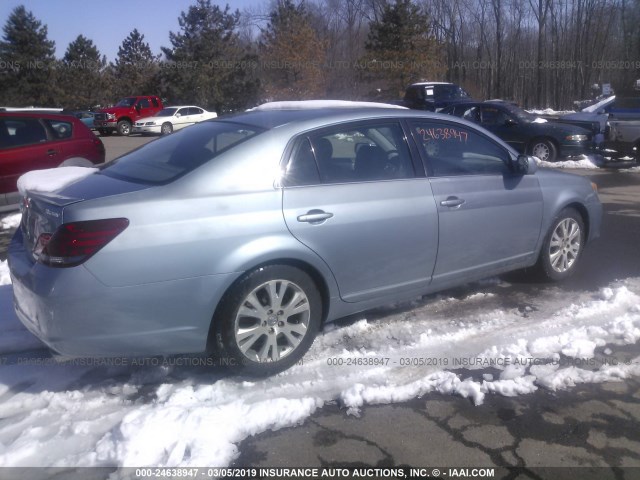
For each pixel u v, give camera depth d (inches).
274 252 143.9
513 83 1798.7
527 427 130.4
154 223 133.3
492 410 136.6
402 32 1243.2
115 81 1866.4
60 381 149.9
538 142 566.9
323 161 157.9
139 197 135.5
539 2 1603.1
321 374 152.5
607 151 580.4
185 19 1544.0
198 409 132.8
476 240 184.4
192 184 140.6
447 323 182.9
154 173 149.3
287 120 160.6
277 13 1315.2
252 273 143.7
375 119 169.9
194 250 135.9
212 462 117.6
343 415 134.7
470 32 1782.7
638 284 216.1
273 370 150.2
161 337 136.9
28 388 146.9
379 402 139.8
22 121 331.9
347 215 155.7
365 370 154.0
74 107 1836.9
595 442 125.2
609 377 150.3
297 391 144.6
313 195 152.2
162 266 133.1
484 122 600.4
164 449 121.0
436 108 725.3
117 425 127.6
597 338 171.0
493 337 172.6
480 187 184.5
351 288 161.3
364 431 129.0
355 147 164.7
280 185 148.9
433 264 175.9
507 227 192.7
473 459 120.0
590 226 225.3
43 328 132.2
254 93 1432.1
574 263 222.4
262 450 122.5
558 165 556.7
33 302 133.1
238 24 1588.3
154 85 1664.6
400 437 127.0
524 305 197.0
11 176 322.3
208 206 139.0
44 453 121.3
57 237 130.0
